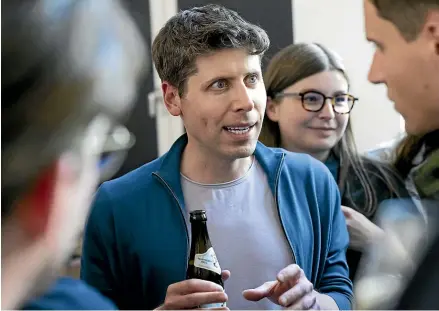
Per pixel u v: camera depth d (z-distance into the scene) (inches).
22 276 17.4
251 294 38.3
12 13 15.5
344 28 88.8
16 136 15.5
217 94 40.3
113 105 16.9
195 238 40.3
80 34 15.9
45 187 16.5
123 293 44.0
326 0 88.8
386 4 28.0
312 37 90.7
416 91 28.3
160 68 43.5
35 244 17.1
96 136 17.6
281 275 38.3
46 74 15.4
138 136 101.7
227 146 41.1
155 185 44.3
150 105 100.9
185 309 36.6
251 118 40.4
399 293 26.6
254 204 44.1
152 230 42.8
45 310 22.5
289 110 60.0
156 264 42.2
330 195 47.1
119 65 16.8
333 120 59.7
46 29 15.4
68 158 16.7
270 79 61.6
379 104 84.0
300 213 44.6
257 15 93.1
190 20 41.0
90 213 44.0
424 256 25.6
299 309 37.8
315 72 59.0
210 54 39.8
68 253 18.7
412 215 44.0
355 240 54.0
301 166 47.3
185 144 46.5
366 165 59.9
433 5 26.4
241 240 42.3
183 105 42.3
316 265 45.1
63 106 15.7
